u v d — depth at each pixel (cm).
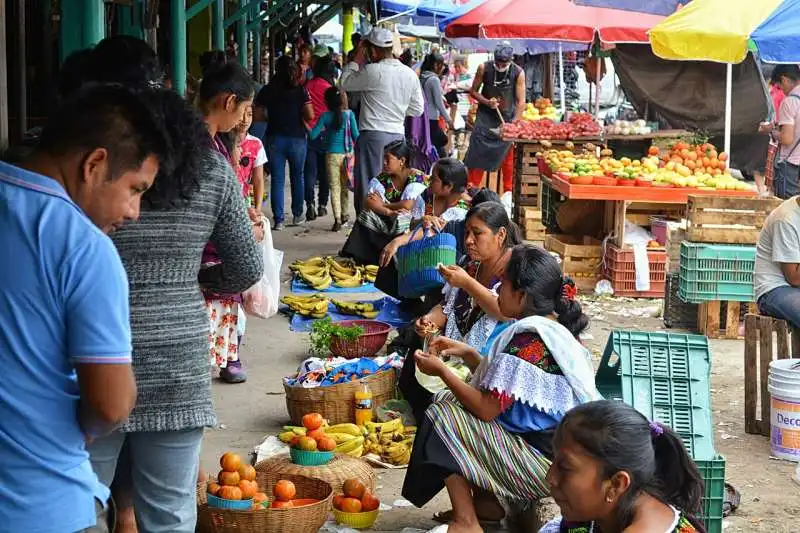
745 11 948
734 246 874
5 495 240
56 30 1002
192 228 330
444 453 443
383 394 628
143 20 928
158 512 339
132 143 246
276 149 1319
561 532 304
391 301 919
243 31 1694
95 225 251
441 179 707
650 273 1017
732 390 730
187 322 332
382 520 496
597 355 795
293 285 1005
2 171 241
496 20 1283
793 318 682
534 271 434
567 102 2062
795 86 1162
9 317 236
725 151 1091
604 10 1281
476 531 447
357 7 2548
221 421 630
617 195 1015
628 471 272
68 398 245
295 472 504
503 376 429
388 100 1177
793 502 532
